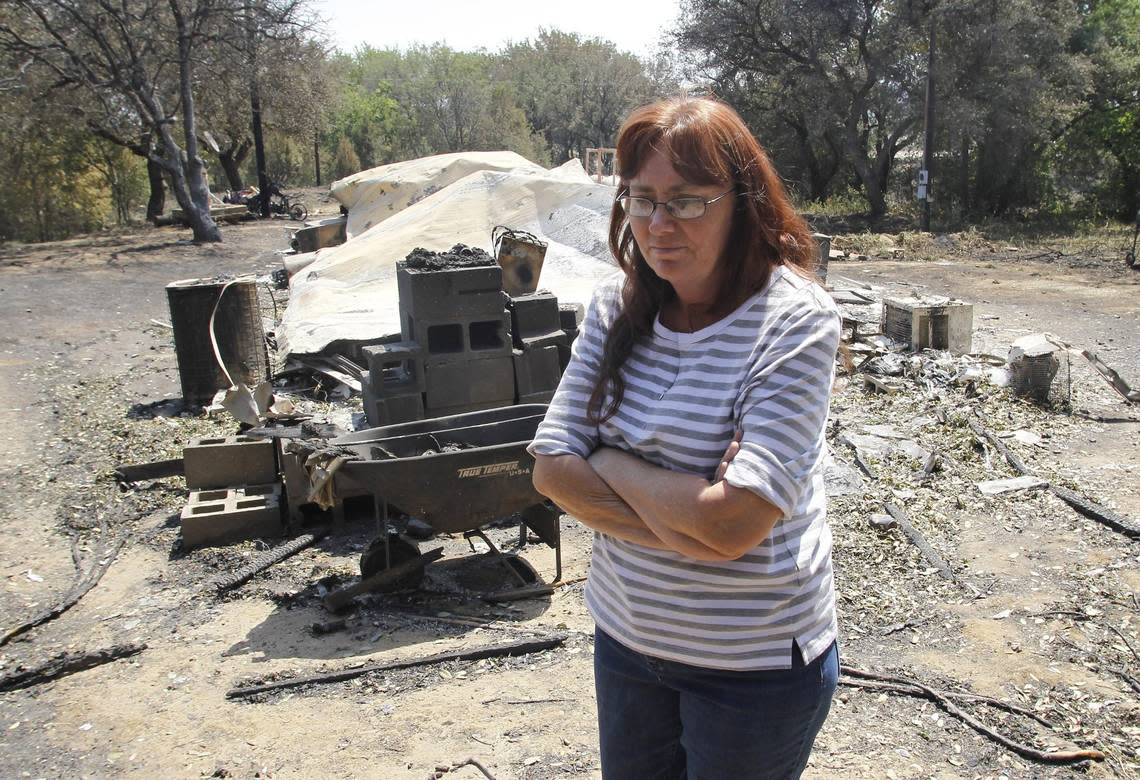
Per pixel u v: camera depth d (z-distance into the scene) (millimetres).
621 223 2057
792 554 1852
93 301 16922
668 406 1892
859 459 7277
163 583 5531
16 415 9312
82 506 6746
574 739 3869
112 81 25406
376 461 4895
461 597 5195
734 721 1879
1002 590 5219
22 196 34562
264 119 35781
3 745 3977
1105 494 6566
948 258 20984
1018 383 8883
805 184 34500
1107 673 4324
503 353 7293
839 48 29266
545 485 2033
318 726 4027
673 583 1886
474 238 13078
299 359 9688
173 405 9398
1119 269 18359
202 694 4316
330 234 19000
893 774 3613
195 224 26688
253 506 6203
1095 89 29797
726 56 30469
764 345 1816
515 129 55531
